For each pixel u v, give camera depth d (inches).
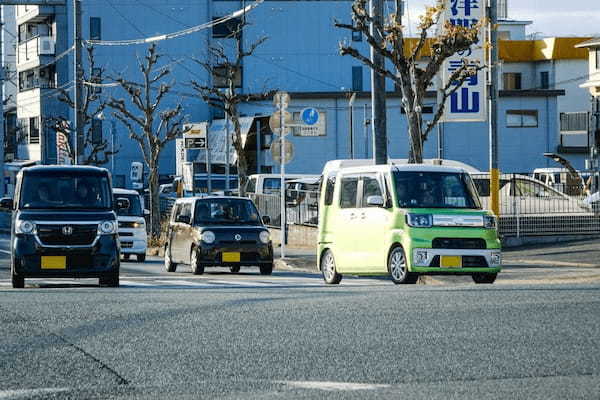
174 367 709.9
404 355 746.8
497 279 1866.4
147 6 6742.1
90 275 1622.8
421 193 1662.2
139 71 6727.4
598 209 2915.8
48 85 7032.5
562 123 6122.1
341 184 1823.3
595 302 1060.5
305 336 850.1
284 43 6830.7
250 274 2336.4
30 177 1689.2
